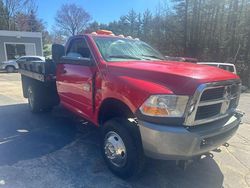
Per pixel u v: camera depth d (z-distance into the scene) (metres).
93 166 3.71
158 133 2.68
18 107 7.31
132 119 3.21
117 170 3.38
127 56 4.05
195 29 27.31
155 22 31.78
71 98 4.52
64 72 4.65
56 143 4.55
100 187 3.18
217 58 25.70
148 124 2.74
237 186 3.33
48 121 5.89
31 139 4.73
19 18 52.75
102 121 3.82
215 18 26.56
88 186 3.19
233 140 5.11
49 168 3.61
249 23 25.17
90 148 4.35
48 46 55.84
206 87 2.68
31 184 3.19
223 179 3.50
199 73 2.93
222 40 26.08
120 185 3.24
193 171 3.69
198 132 2.73
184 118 2.68
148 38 32.28
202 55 26.62
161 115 2.69
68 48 4.70
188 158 2.79
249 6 25.20
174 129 2.65
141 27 39.31
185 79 2.71
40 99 6.23
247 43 24.88
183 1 27.95
